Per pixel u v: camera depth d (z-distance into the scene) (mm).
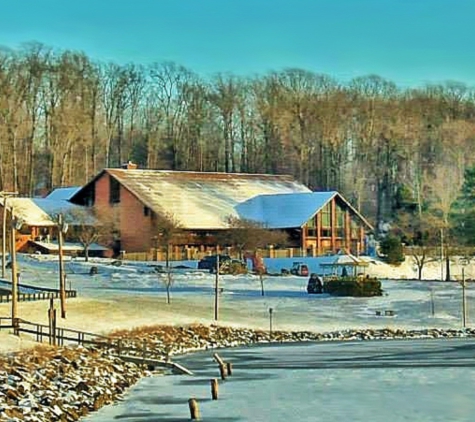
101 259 114000
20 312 73875
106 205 125750
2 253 103562
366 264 106375
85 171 160375
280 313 85250
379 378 52812
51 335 62375
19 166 150625
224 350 70688
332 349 69875
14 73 150250
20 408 40531
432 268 120438
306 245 124438
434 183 145375
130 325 73875
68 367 52250
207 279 98750
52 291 85062
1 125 147125
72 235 119938
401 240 131000
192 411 41219
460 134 166125
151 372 58156
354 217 130875
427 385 49844
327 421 40281
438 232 123875
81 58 160625
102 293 89062
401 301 90688
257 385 51062
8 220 114625
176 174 131000
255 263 107625
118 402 46156
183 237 119750
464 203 126375
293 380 52719
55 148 154375
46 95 155125
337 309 87562
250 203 129750
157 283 97438
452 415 41281
